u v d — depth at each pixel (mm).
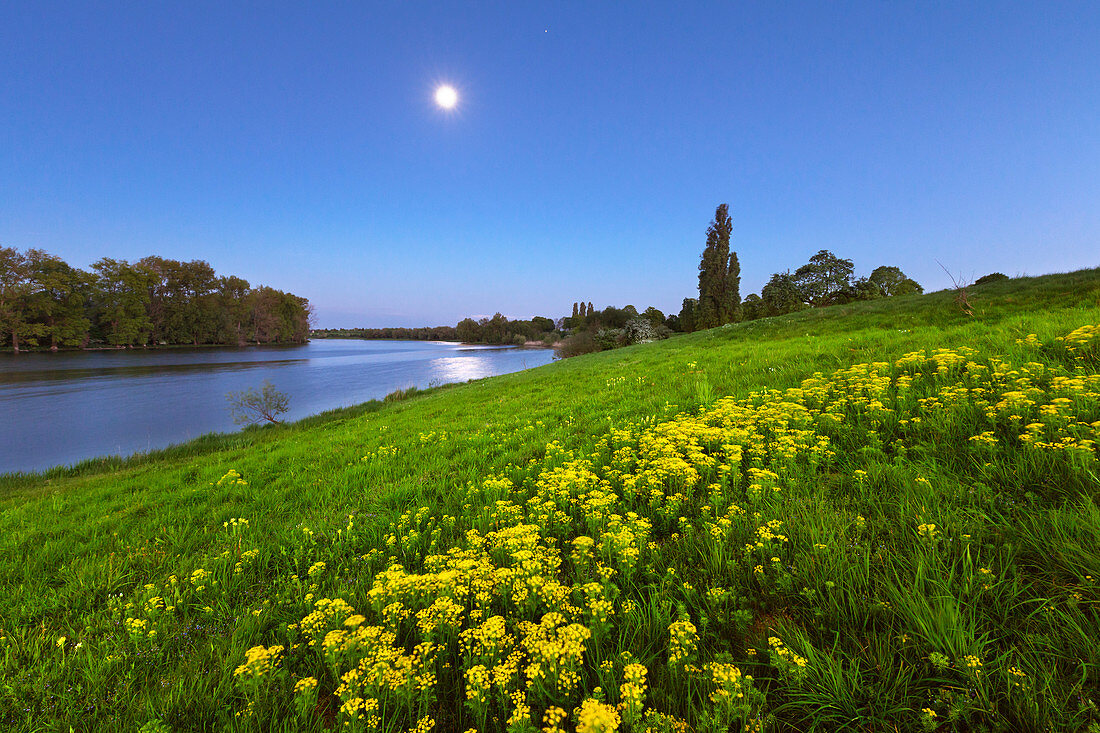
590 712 1743
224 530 5375
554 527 4098
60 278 72625
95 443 20562
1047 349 6527
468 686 2080
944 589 2375
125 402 31078
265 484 7750
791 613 2609
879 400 5445
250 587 3941
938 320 16594
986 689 1874
